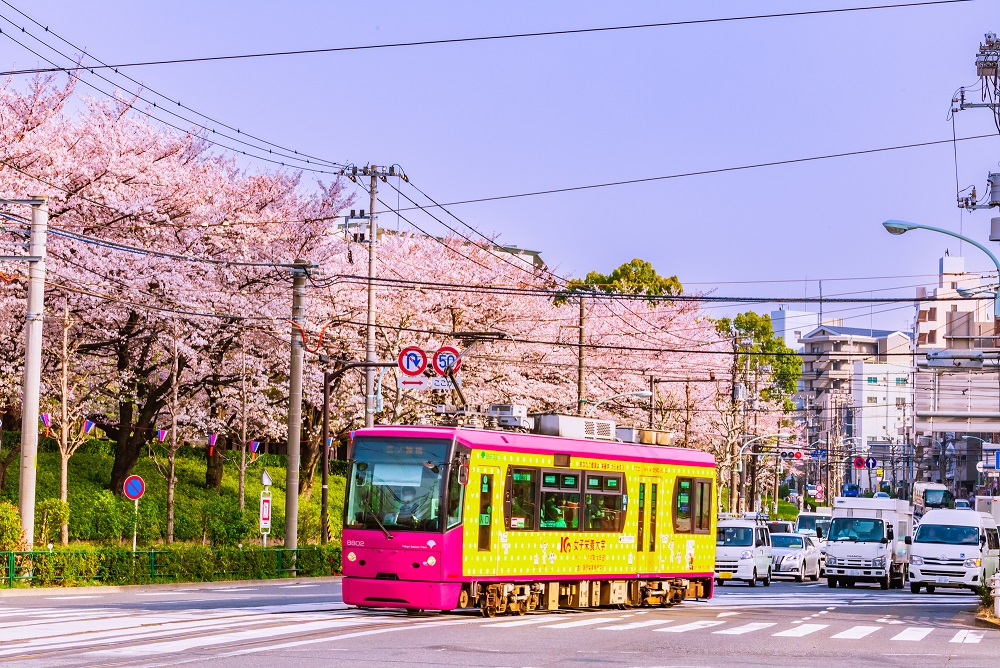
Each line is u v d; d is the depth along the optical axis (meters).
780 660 16.69
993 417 42.16
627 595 26.86
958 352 36.44
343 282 48.12
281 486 56.97
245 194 43.28
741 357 76.81
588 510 25.47
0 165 37.22
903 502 45.09
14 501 41.03
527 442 23.97
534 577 23.86
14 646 15.55
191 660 14.27
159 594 28.95
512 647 17.06
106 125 40.09
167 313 40.47
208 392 48.66
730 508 71.62
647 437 29.25
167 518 41.69
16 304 38.72
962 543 39.78
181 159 42.41
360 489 22.64
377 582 22.20
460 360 40.53
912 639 21.22
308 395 50.22
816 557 49.12
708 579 29.98
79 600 26.05
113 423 46.66
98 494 40.97
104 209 39.41
